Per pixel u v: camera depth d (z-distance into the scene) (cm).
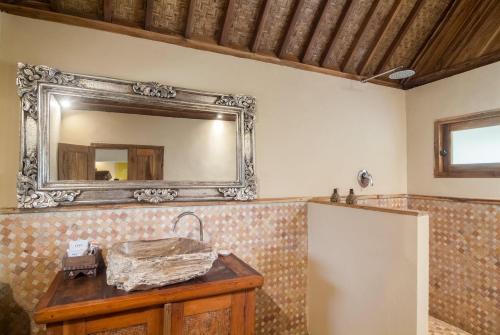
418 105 296
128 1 187
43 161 166
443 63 269
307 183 252
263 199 233
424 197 286
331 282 217
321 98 261
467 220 249
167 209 197
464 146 260
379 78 289
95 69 185
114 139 187
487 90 238
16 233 163
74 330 119
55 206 169
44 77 168
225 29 212
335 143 267
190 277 142
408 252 158
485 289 233
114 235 183
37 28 173
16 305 162
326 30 240
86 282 142
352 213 199
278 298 235
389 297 169
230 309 147
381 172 291
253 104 228
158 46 202
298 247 243
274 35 233
